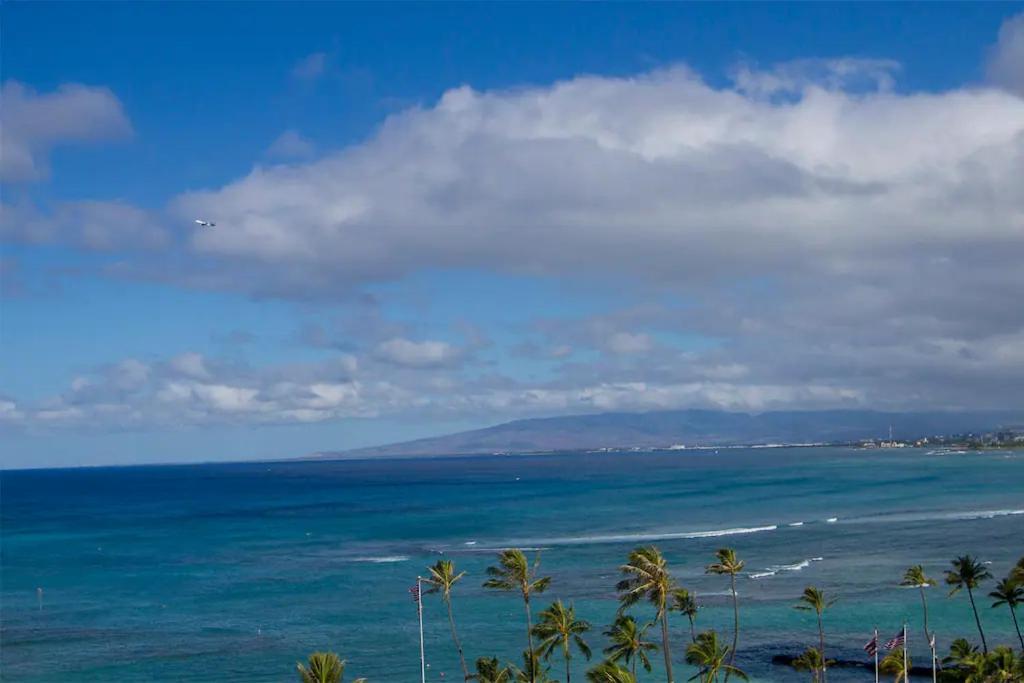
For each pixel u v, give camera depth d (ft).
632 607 412.98
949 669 279.49
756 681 304.91
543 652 281.95
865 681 302.45
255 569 569.64
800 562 522.06
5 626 420.36
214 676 333.01
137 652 368.27
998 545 563.89
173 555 646.74
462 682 319.06
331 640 378.12
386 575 532.73
